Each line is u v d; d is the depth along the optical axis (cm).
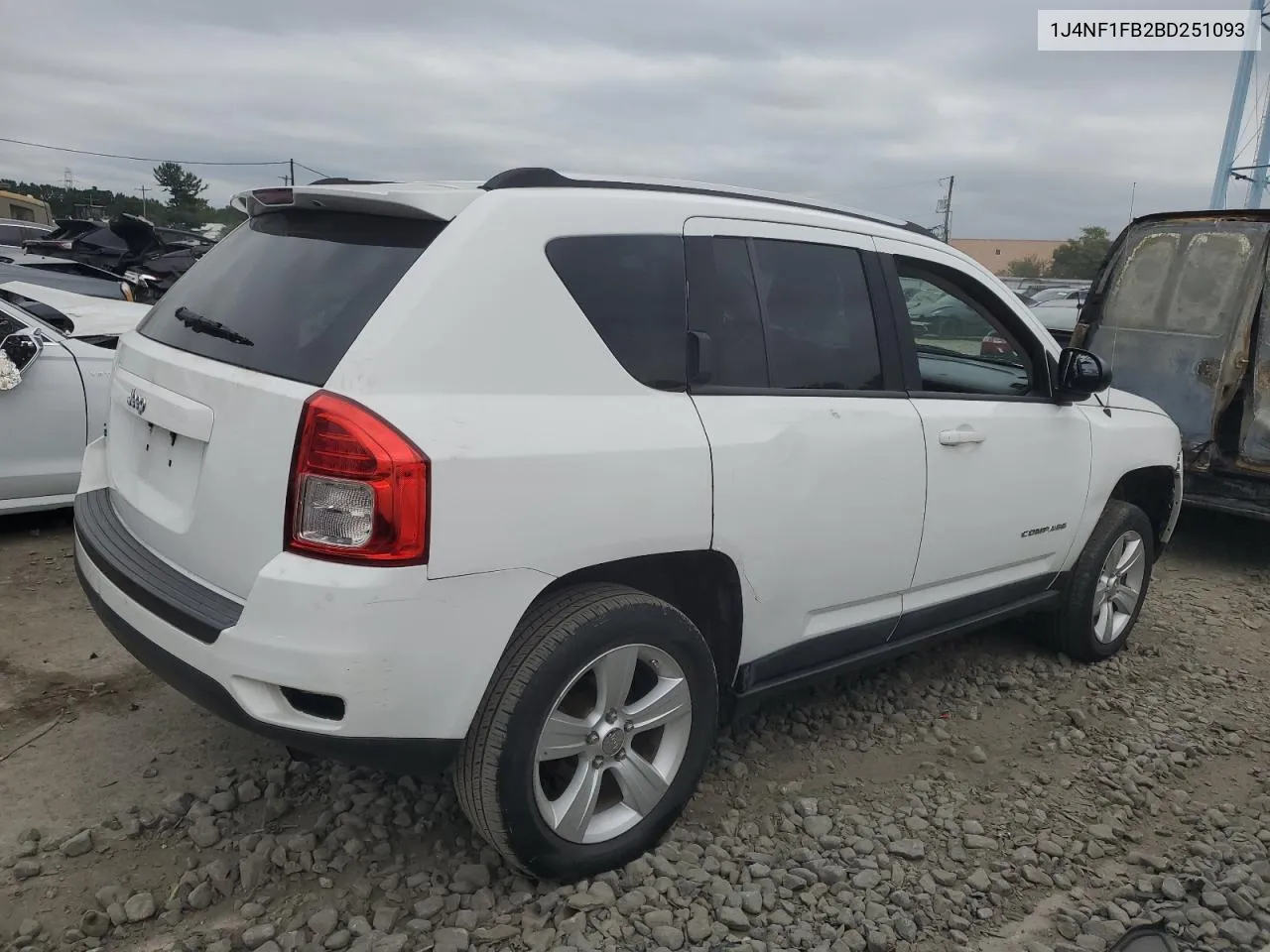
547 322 259
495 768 249
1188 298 676
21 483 536
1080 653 471
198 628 242
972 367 412
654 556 281
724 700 326
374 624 228
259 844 286
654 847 294
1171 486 508
